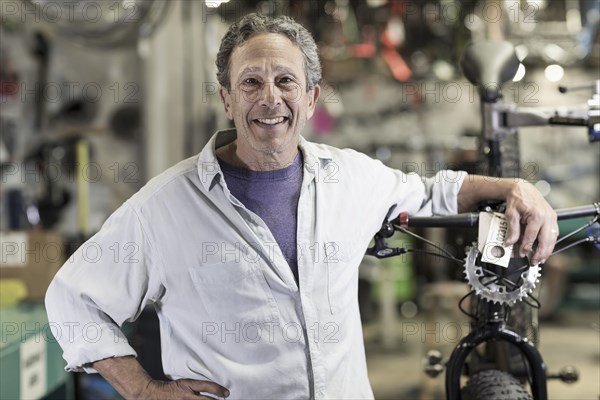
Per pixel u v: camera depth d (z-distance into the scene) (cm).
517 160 261
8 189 405
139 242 197
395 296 688
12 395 259
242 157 201
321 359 197
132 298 200
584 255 782
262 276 196
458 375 223
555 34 520
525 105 687
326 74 600
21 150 429
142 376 198
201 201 197
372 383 529
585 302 765
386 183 217
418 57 588
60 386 325
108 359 199
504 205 217
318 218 201
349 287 205
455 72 583
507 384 221
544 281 710
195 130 487
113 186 462
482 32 553
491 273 212
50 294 202
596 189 825
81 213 397
